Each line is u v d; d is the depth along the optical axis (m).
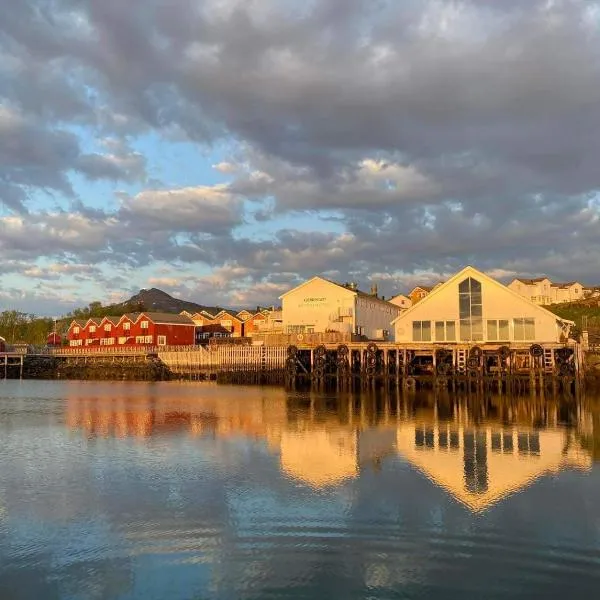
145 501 15.17
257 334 68.38
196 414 33.53
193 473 18.12
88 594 10.25
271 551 11.92
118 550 12.05
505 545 12.10
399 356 53.56
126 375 85.56
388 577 10.72
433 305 53.44
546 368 47.06
